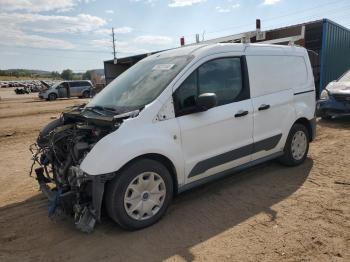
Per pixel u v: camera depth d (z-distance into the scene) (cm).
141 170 377
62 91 3034
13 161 746
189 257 329
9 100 3091
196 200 460
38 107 2202
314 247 333
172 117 401
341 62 1470
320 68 1305
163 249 346
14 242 376
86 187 371
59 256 345
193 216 414
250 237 358
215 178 457
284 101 535
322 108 948
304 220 388
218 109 445
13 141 998
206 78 438
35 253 353
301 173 546
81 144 381
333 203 428
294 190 478
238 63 479
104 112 415
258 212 416
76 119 463
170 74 421
